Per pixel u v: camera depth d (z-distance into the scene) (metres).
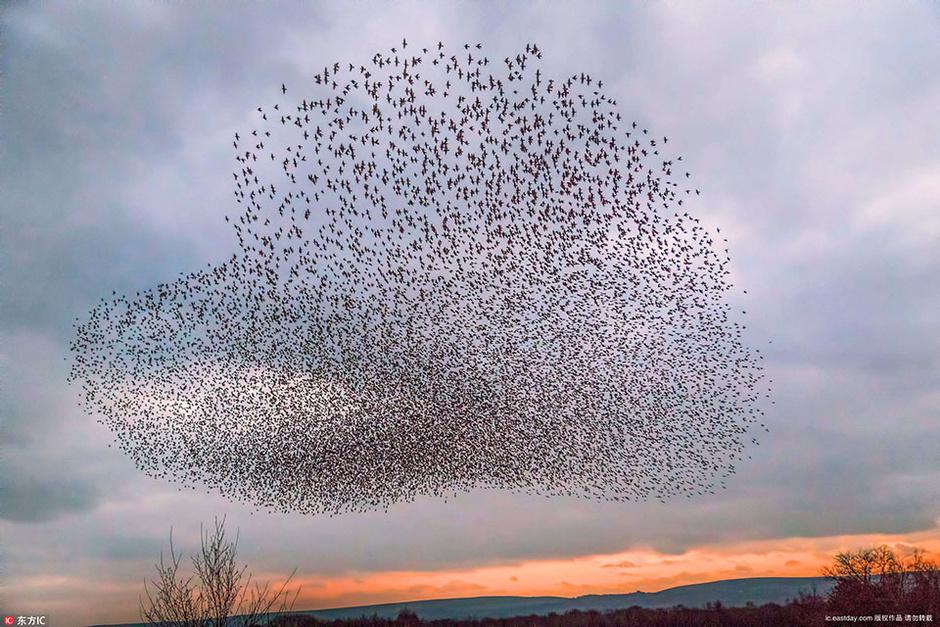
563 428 43.94
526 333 40.03
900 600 50.62
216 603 19.72
